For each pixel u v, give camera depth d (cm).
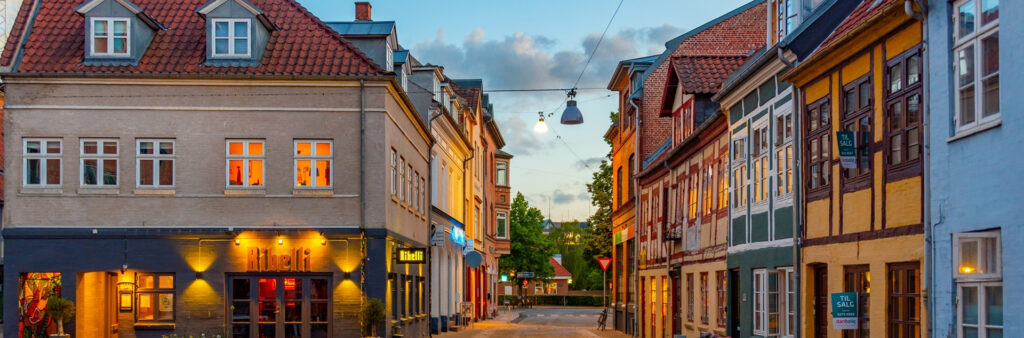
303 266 2403
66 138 2388
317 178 2433
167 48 2461
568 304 10062
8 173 2380
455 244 4091
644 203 3366
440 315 3688
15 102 2383
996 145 1127
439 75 3628
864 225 1467
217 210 2405
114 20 2412
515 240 8194
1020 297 1079
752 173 2011
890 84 1392
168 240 2394
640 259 3412
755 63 1895
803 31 1670
